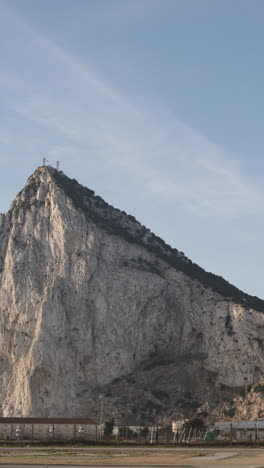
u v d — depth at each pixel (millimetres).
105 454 133625
